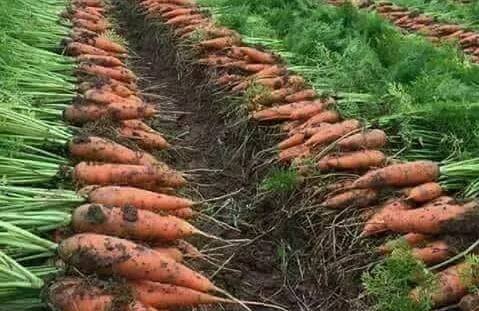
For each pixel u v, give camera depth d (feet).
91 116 5.33
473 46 8.37
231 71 6.93
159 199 4.34
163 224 4.04
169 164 5.84
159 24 9.13
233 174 5.82
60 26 7.52
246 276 4.61
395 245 4.19
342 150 5.06
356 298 4.09
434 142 5.21
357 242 4.46
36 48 6.61
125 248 3.71
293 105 5.74
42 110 5.32
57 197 4.17
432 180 4.61
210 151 6.28
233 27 7.85
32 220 3.92
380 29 7.23
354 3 10.37
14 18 6.68
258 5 8.67
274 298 4.41
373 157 4.92
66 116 5.32
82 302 3.50
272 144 5.69
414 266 3.89
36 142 4.82
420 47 6.48
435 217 4.17
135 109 5.50
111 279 3.65
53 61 6.47
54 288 3.52
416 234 4.24
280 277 4.60
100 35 7.75
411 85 5.90
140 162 4.81
